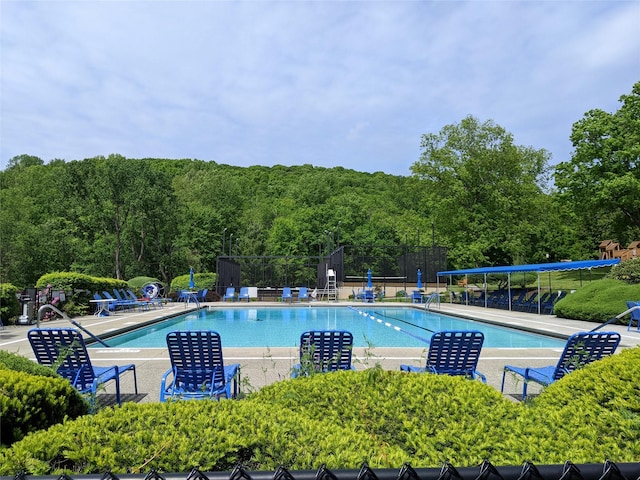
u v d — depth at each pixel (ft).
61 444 5.33
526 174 118.42
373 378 8.67
